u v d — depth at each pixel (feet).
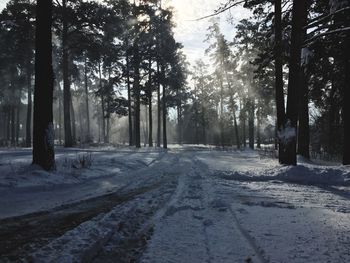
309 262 13.32
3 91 145.38
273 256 13.96
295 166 39.63
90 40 98.37
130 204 24.53
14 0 92.84
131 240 16.63
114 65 127.65
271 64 114.62
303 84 66.59
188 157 77.00
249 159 70.69
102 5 96.78
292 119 46.85
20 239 16.65
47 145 36.94
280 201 25.88
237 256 14.23
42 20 37.68
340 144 86.74
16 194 27.84
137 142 127.03
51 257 13.89
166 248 15.23
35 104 37.09
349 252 14.42
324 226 18.51
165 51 129.59
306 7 50.14
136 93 130.00
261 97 133.59
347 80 48.85
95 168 44.70
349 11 45.55
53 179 33.47
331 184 35.45
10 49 116.57
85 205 24.47
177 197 27.35
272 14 56.03
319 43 49.55
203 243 15.93
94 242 15.66
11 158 53.67
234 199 26.55
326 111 97.81
